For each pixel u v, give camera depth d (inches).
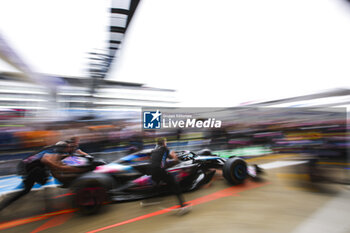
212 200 121.0
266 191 131.6
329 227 87.4
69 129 232.4
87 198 106.0
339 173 139.9
